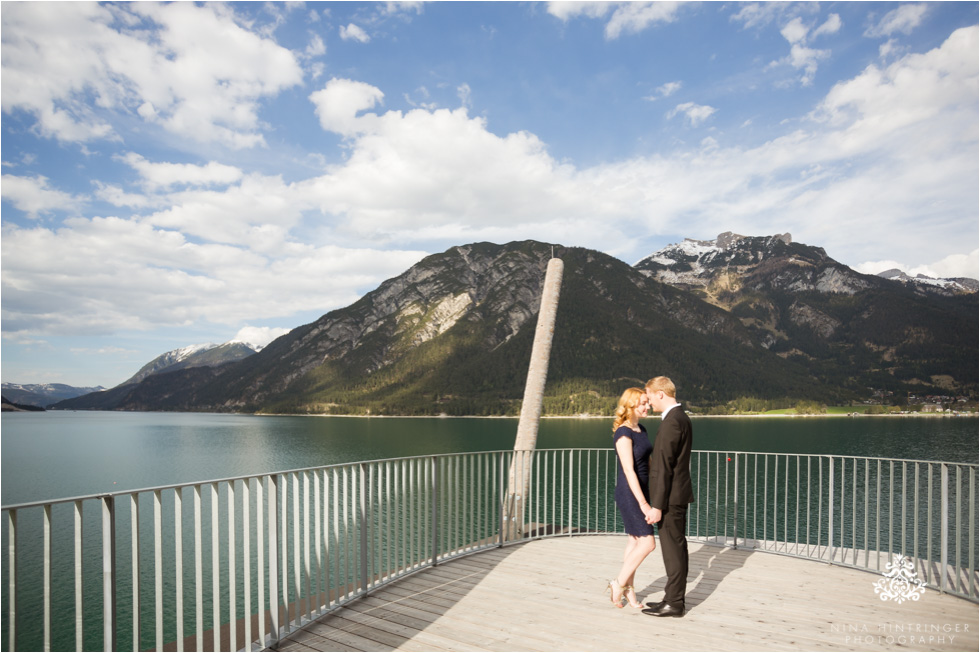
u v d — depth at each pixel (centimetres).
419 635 420
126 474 5734
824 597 503
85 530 2759
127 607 1880
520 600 493
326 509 468
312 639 414
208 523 2661
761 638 415
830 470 607
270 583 405
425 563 591
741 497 3378
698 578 555
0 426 15075
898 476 4450
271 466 6372
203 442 9606
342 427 13838
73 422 17538
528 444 1055
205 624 1656
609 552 649
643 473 463
